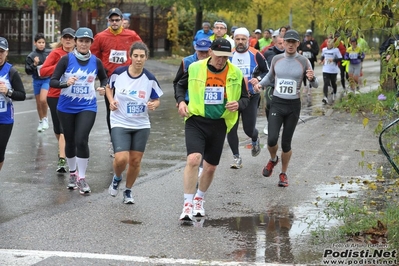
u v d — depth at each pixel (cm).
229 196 1433
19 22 4891
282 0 6444
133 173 1343
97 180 1584
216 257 1023
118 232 1153
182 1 5619
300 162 1803
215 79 1212
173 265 983
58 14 5672
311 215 1275
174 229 1177
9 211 1296
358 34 1120
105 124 2478
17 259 1002
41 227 1178
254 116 1720
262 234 1150
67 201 1381
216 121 1231
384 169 1695
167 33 6988
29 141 2100
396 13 1091
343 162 1800
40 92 2277
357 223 1178
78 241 1098
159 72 5234
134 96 1331
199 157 1219
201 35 2569
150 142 2106
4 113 1355
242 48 1692
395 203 1334
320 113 2902
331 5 1131
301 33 7688
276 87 1526
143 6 7081
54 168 1722
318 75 5659
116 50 1814
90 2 4397
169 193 1452
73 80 1425
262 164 1791
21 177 1608
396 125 1214
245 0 5625
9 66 1359
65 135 1480
